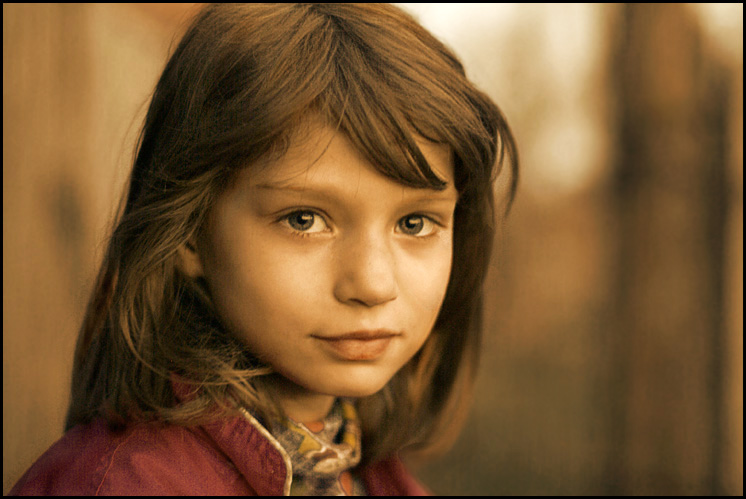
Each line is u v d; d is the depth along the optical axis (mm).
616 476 2479
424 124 670
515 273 3711
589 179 2945
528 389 3492
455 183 745
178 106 728
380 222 654
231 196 663
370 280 630
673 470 2395
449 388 1007
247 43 693
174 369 722
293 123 631
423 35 781
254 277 649
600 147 2688
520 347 4059
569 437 3072
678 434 2391
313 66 655
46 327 1832
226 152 647
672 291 2379
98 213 2104
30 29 1806
